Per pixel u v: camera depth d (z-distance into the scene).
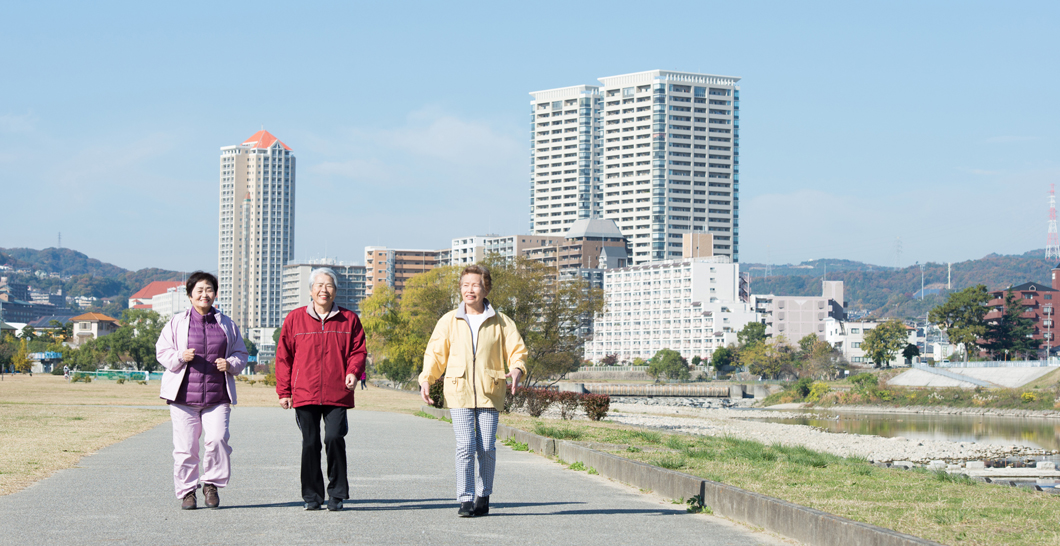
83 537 7.02
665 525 8.23
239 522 7.82
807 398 111.31
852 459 15.54
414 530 7.55
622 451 15.09
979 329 139.75
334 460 8.59
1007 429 71.62
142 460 13.18
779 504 7.94
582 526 8.03
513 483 11.52
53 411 27.23
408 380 93.56
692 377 163.25
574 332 62.91
